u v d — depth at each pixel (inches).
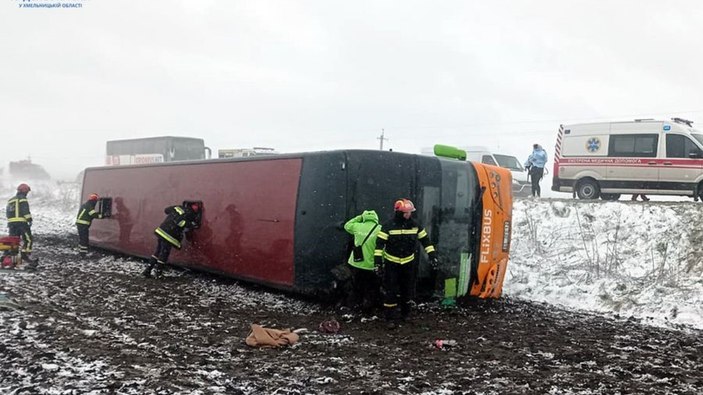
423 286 396.8
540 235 574.9
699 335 348.8
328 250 372.8
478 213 417.7
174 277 498.3
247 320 344.8
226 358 264.7
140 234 591.2
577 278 478.3
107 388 215.6
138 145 1572.3
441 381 243.1
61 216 1187.3
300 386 229.3
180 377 233.0
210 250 479.2
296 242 390.0
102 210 660.7
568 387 240.8
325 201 376.5
